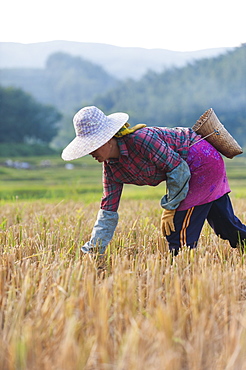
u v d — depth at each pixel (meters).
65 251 7.36
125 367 4.14
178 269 6.31
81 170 96.06
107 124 6.38
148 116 157.75
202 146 6.87
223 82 146.00
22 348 4.14
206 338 4.43
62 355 4.00
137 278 6.06
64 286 5.49
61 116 168.75
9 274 6.14
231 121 139.00
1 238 8.40
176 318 4.86
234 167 77.94
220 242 7.73
